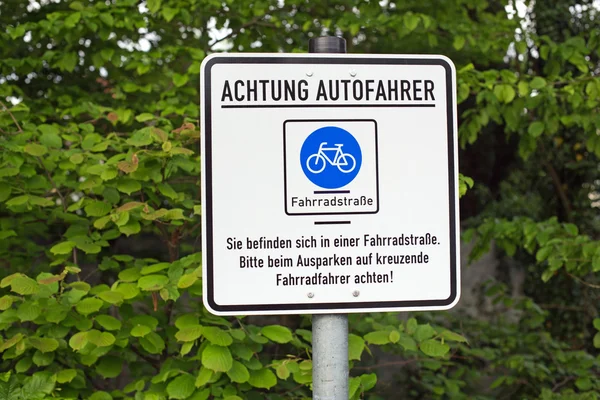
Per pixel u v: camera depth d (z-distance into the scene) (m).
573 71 5.79
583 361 4.23
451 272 1.47
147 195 2.96
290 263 1.44
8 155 2.76
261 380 2.45
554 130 3.79
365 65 1.49
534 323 4.73
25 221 3.25
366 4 4.39
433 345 2.73
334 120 1.47
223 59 1.46
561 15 6.29
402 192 1.47
